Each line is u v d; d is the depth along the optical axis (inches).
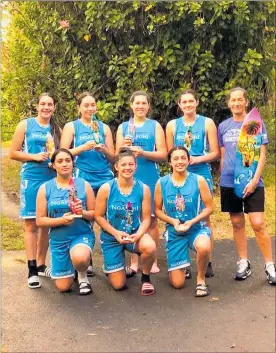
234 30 269.1
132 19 261.3
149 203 168.4
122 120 279.3
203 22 252.5
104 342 132.6
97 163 179.0
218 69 275.6
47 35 291.0
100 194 165.0
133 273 179.6
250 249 205.8
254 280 173.3
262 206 171.9
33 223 171.3
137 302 157.4
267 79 287.4
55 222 159.5
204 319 144.9
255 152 168.7
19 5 311.4
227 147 175.0
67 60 291.9
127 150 166.7
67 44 284.4
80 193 165.8
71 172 165.2
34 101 307.4
